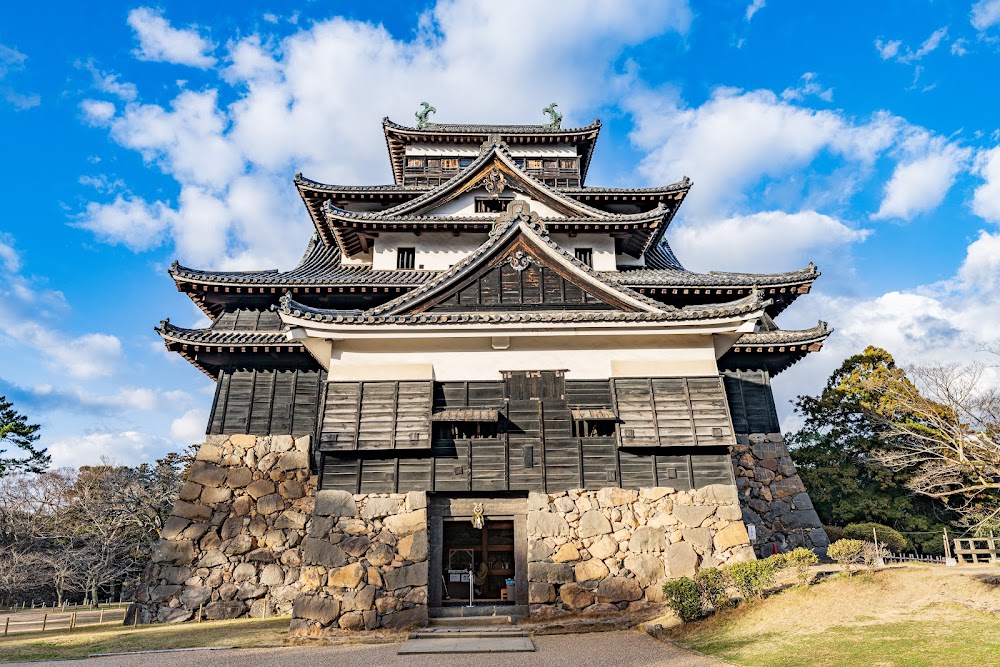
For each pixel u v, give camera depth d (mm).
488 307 17156
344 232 24484
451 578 22984
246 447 20844
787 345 21469
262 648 13703
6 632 17953
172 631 16422
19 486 37406
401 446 15656
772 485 21828
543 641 13359
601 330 16344
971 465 15320
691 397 16422
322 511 15438
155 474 37594
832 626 11984
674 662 10938
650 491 16016
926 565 16969
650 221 23984
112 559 29031
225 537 19891
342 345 16656
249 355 21531
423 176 31000
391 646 13266
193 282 21641
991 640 10125
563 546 15344
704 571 14375
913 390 25844
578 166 31328
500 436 16234
